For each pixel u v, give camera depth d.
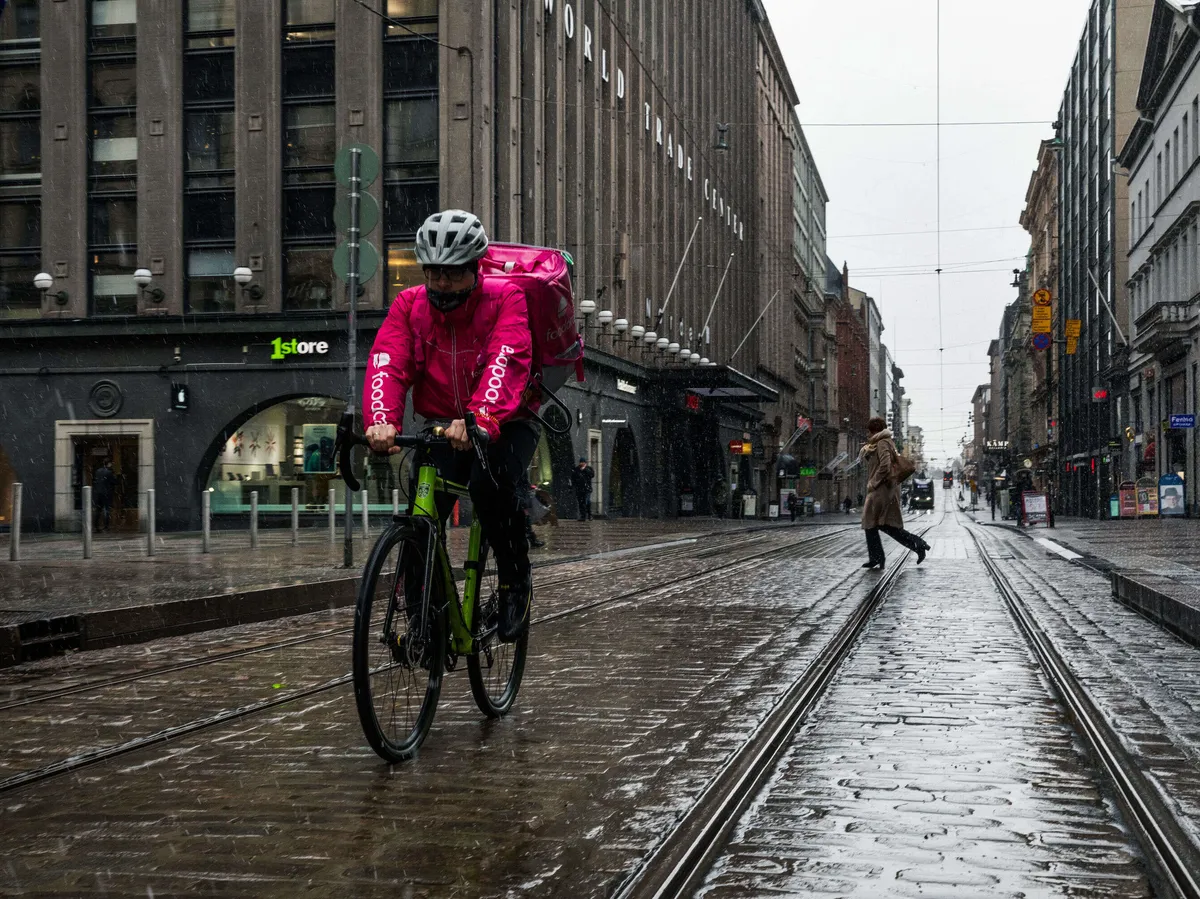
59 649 8.55
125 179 30.47
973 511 95.75
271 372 29.83
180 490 30.06
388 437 4.65
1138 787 4.26
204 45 30.36
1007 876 3.31
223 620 10.54
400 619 4.71
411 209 29.75
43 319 30.30
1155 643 8.37
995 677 6.85
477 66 29.48
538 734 5.25
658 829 3.74
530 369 5.06
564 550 20.67
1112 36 55.12
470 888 3.20
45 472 30.48
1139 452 48.38
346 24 29.86
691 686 6.50
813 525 43.97
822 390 100.00
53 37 30.48
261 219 29.92
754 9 66.50
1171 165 43.28
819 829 3.78
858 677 6.86
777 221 76.44
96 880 3.30
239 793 4.25
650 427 44.56
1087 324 63.00
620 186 41.34
